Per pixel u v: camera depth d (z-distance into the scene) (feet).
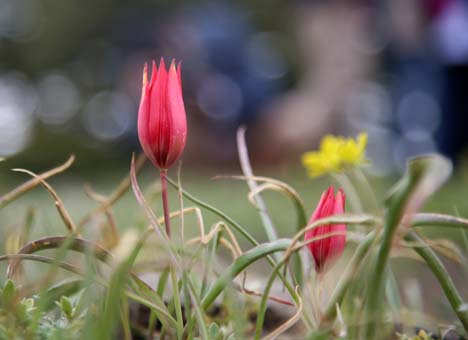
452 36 23.77
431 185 3.42
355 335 3.89
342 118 32.68
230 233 4.98
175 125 4.19
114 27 71.36
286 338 5.92
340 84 31.96
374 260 3.91
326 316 4.02
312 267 4.77
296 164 33.12
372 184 22.34
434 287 9.68
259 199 5.30
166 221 4.28
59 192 28.07
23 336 3.93
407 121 49.16
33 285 4.38
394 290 5.08
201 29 39.96
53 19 71.77
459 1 23.50
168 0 70.90
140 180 30.22
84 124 67.97
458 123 25.08
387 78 50.90
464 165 22.41
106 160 63.93
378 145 48.88
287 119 33.47
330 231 4.22
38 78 71.41
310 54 32.24
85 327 3.46
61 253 3.72
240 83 39.55
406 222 3.98
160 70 4.19
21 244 5.15
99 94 70.38
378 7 29.25
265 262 11.91
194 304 3.78
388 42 29.09
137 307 5.62
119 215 15.25
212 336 4.25
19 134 61.82
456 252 4.71
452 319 6.16
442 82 24.76
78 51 71.92
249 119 39.34
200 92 39.40
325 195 4.25
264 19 72.49
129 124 47.42
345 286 4.05
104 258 4.05
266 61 70.85
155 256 4.99
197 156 39.19
